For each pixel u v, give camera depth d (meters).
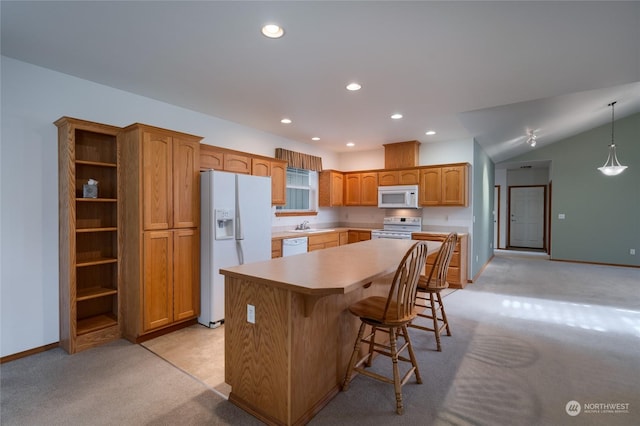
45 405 1.90
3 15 1.88
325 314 1.95
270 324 1.75
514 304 3.99
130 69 2.64
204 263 3.20
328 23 1.97
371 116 3.96
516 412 1.85
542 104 3.95
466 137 5.14
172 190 2.98
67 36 2.13
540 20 1.93
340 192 6.12
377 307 2.08
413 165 5.41
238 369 1.92
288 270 1.92
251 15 1.89
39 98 2.59
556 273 5.89
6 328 2.44
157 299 2.87
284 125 4.40
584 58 2.42
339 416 1.82
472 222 5.16
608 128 6.71
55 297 2.68
